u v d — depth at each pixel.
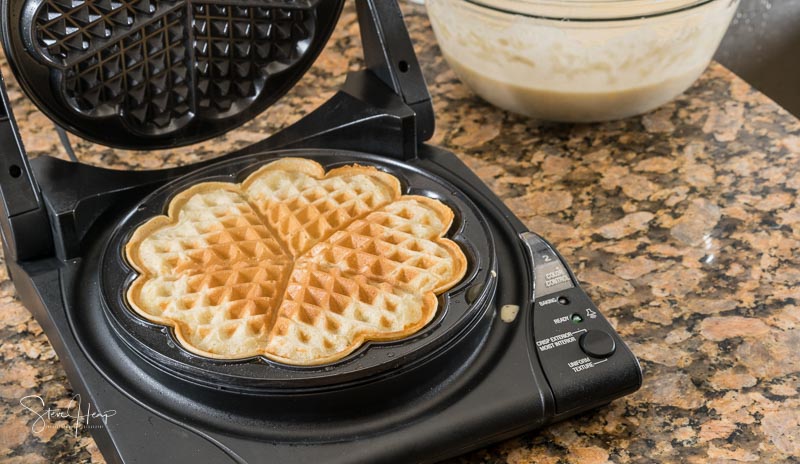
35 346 0.88
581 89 1.00
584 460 0.81
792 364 0.85
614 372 0.81
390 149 0.95
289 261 0.87
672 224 0.95
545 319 0.84
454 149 1.03
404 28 0.96
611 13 0.95
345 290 0.85
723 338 0.86
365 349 0.80
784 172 1.00
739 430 0.81
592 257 0.93
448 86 1.11
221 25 0.90
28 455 0.81
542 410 0.80
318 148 0.95
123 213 0.89
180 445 0.78
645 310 0.89
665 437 0.81
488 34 0.99
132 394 0.80
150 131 0.91
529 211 0.97
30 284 0.85
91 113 0.87
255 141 1.05
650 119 1.06
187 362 0.79
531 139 1.04
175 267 0.86
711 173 1.00
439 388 0.80
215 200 0.91
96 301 0.85
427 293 0.83
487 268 0.85
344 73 1.13
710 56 1.02
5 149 0.84
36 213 0.85
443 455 0.79
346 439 0.78
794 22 1.31
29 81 0.84
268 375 0.78
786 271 0.91
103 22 0.85
